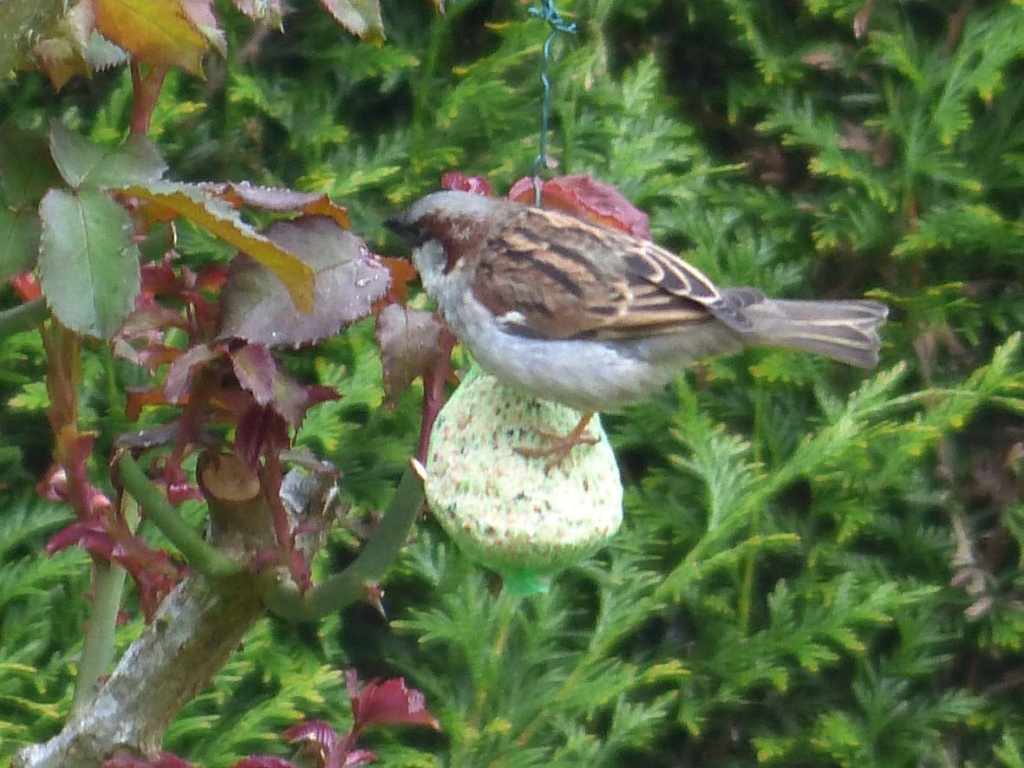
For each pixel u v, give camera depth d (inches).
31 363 287.0
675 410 314.3
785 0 337.1
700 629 311.6
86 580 278.4
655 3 332.5
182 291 159.3
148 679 176.2
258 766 161.0
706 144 345.1
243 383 142.9
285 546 162.9
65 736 178.1
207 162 304.2
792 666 324.5
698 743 325.7
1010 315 318.0
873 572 311.4
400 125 323.3
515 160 304.8
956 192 326.0
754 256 307.9
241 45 302.7
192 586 177.0
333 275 143.5
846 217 321.4
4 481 286.5
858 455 293.7
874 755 310.7
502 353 199.8
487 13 322.0
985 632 310.3
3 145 125.1
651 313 209.6
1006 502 316.2
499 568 193.0
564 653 289.3
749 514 299.0
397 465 301.4
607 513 192.9
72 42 124.7
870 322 224.5
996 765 319.0
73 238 115.9
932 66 316.5
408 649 317.1
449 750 289.4
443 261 211.6
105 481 276.4
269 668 280.5
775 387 320.2
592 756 280.4
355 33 145.8
